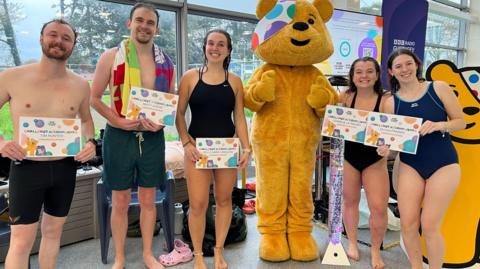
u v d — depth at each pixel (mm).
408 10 4129
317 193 3314
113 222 2244
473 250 2334
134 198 2809
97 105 2035
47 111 1718
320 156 3254
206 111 2139
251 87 2361
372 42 3951
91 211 2824
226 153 2145
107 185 2146
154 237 2908
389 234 3014
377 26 3967
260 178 2535
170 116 2018
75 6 3297
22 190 1710
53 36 1635
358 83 2254
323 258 2477
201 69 2172
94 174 2785
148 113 1998
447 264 2361
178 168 3211
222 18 4297
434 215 1955
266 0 2391
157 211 2682
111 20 3531
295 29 2318
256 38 2461
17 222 1727
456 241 2352
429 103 1939
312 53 2352
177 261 2449
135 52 2041
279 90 2426
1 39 2980
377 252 2469
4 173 2561
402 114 2004
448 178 1913
